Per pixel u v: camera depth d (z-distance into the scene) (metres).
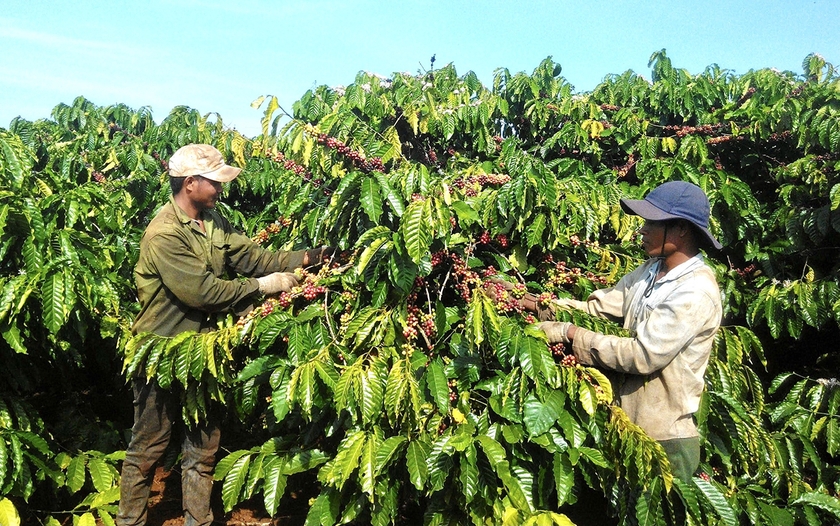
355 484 2.55
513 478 2.32
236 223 4.41
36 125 5.30
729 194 3.81
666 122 4.73
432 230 2.38
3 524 2.64
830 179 3.95
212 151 2.85
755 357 4.40
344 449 2.38
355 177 2.63
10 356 3.16
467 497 2.26
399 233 2.41
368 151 3.18
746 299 3.94
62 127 5.52
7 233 3.12
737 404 2.70
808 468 3.49
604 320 2.64
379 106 3.88
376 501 2.49
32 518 3.13
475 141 4.03
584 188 3.23
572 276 3.11
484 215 2.90
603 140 4.50
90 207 3.59
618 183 4.21
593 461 2.35
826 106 4.08
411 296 2.70
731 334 3.04
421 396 2.44
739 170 4.63
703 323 2.27
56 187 3.68
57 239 3.08
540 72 4.68
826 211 3.80
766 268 4.02
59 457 3.20
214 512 3.33
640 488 2.52
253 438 3.87
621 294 2.73
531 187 2.77
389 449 2.32
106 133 5.27
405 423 2.48
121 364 4.00
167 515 3.32
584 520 3.04
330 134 3.20
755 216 3.96
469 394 2.59
